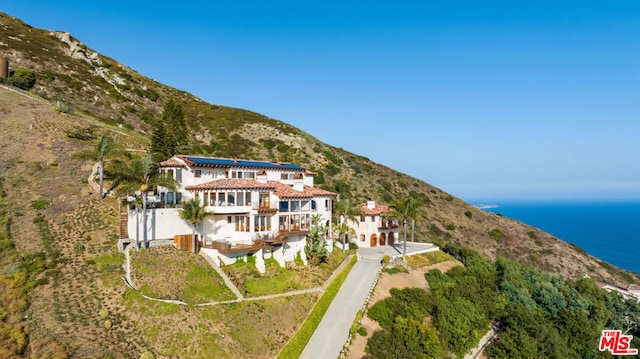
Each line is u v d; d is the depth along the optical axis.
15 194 47.62
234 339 33.16
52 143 61.88
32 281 34.53
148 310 33.38
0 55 92.69
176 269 39.25
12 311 31.12
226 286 39.41
